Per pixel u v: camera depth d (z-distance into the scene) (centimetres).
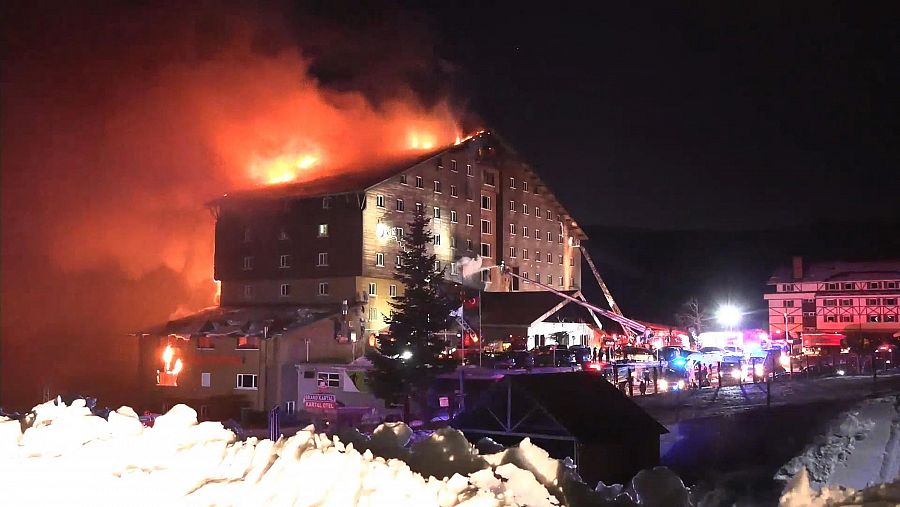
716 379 4378
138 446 589
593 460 1669
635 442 1762
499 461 743
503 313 5634
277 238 5494
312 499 500
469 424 1941
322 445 588
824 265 7862
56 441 599
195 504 504
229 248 5716
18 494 514
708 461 2036
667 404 3294
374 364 3778
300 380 4497
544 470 735
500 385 1875
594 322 6197
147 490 522
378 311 5212
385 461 586
